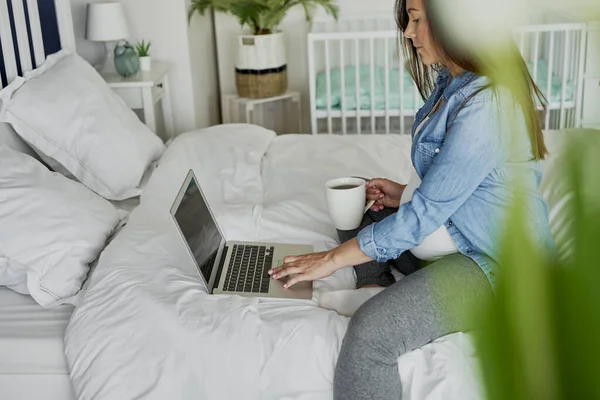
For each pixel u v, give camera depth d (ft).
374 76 13.37
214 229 6.33
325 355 4.91
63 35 9.48
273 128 13.92
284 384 4.91
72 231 6.30
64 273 6.03
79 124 7.88
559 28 11.39
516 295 0.75
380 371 4.57
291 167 8.34
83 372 5.15
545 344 0.74
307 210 7.11
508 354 0.75
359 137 9.43
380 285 5.62
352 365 4.58
